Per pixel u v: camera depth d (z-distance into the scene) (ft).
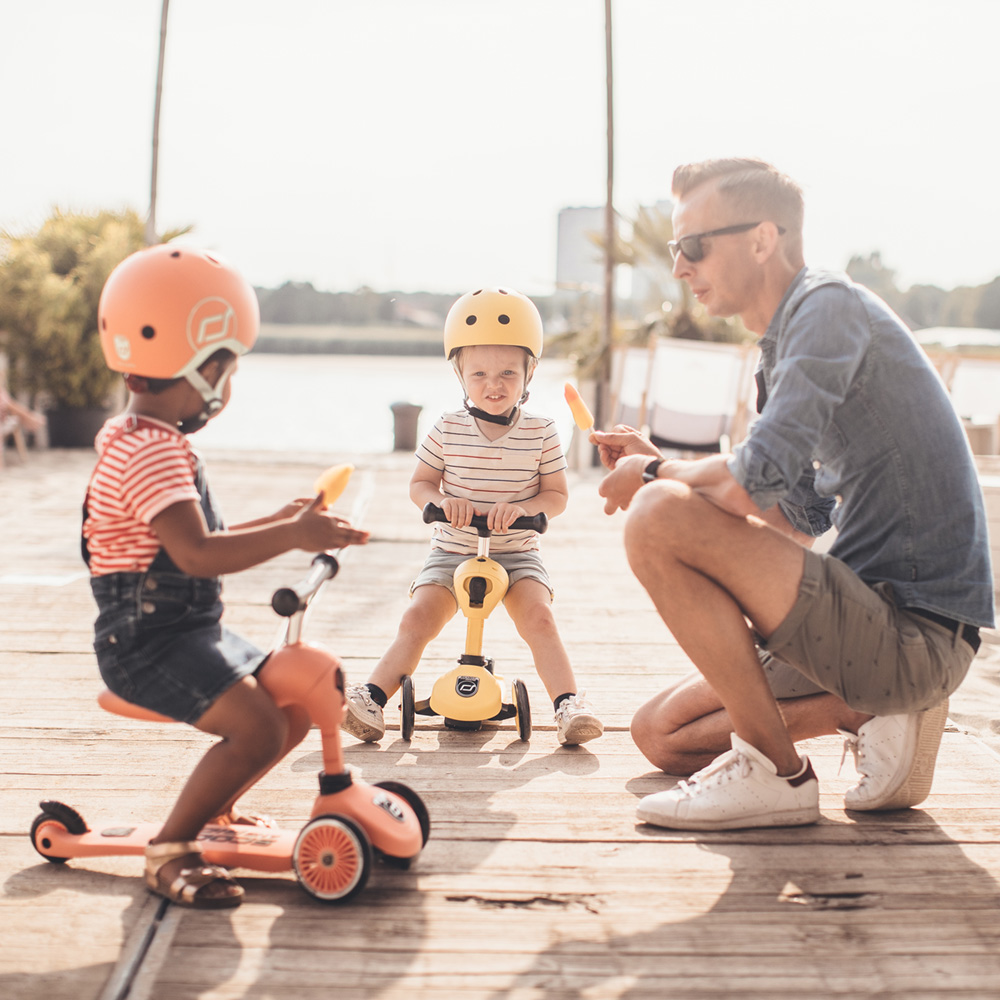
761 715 6.36
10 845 6.14
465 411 9.26
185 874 5.39
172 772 7.29
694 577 6.07
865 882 5.79
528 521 8.20
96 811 6.59
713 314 6.82
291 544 5.25
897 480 6.15
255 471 26.48
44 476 25.32
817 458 6.64
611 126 30.91
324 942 5.05
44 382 31.71
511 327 8.80
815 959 5.00
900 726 6.59
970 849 6.25
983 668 10.98
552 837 6.33
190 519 5.19
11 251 31.71
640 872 5.88
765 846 6.26
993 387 23.59
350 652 10.66
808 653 6.10
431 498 8.91
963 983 4.82
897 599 6.19
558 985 4.73
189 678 5.32
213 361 5.43
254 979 4.72
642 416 26.78
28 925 5.18
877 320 6.10
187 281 5.31
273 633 11.35
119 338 5.34
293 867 5.56
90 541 5.48
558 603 13.30
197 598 5.50
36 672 9.74
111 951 4.95
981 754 7.97
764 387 6.75
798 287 6.30
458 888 5.65
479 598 8.47
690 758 7.45
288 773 7.37
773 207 6.40
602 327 31.65
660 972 4.86
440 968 4.84
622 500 6.86
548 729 8.61
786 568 5.94
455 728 8.54
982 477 15.37
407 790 6.07
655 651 11.07
